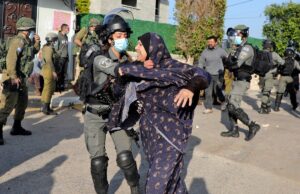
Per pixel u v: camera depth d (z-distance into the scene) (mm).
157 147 3178
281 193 4941
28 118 8156
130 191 4613
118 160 4008
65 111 9094
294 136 8148
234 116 7543
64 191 4539
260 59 7250
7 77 5984
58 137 6852
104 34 3941
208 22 17062
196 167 5723
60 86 10656
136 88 3295
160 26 17562
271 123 9492
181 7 17328
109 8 20781
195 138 7395
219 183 5148
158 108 3211
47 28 12898
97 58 3809
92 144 4043
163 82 3156
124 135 4020
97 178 4098
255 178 5434
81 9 17141
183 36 17375
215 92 11070
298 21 22406
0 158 5551
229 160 6172
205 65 10289
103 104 3941
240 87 7344
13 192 4430
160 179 3047
